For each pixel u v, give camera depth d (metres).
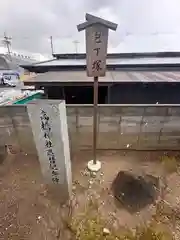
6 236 3.14
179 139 5.21
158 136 5.23
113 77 7.41
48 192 3.98
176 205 3.68
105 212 3.56
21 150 5.42
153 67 9.70
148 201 3.77
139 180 4.26
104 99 8.16
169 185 4.18
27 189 4.13
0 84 30.33
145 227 3.24
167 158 5.09
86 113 4.95
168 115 4.89
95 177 4.49
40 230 3.23
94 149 4.53
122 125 5.11
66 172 3.48
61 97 8.20
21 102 12.74
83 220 3.38
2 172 4.68
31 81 6.71
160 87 7.56
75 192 4.06
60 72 9.65
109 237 3.06
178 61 10.62
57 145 3.21
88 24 3.09
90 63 3.44
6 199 3.87
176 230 3.17
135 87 7.64
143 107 4.82
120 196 3.89
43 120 3.02
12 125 5.09
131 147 5.45
